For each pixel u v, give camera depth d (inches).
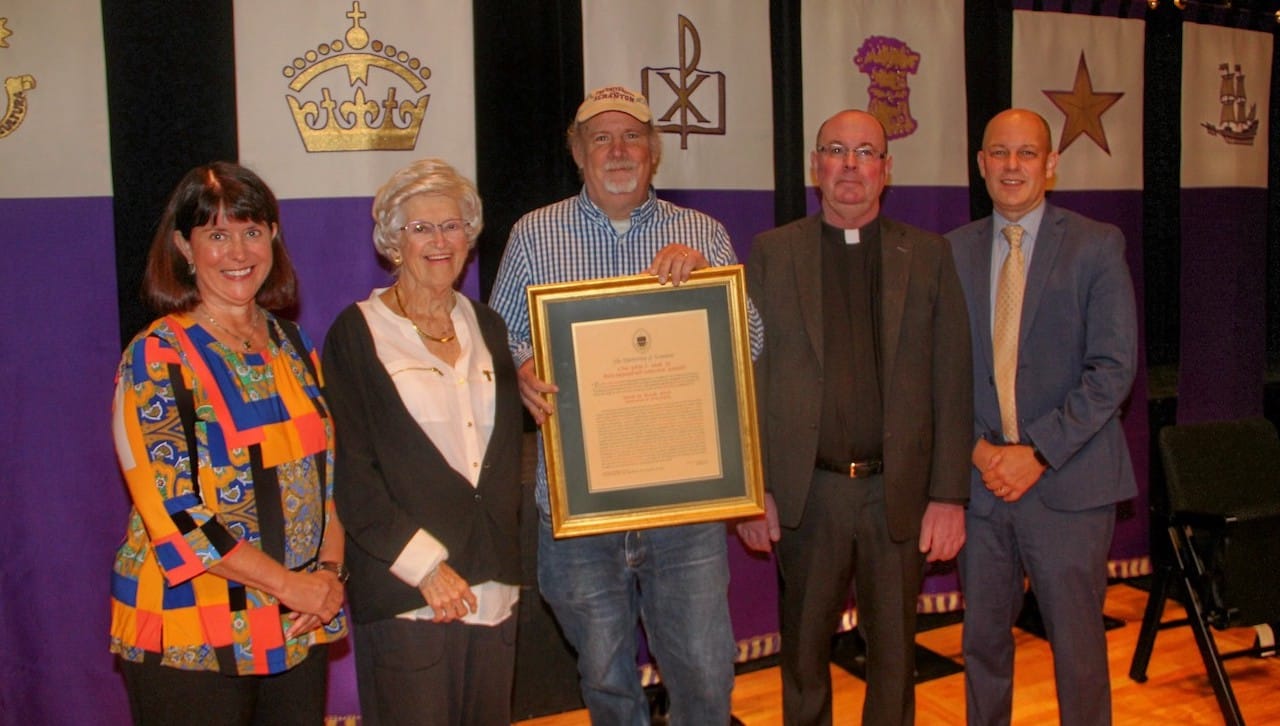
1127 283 90.4
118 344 103.4
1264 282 165.6
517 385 75.9
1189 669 123.6
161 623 60.7
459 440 70.5
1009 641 97.0
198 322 64.3
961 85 139.1
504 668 73.4
